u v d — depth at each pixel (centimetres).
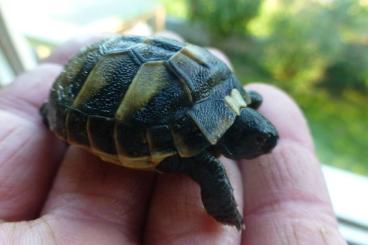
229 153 7
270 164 7
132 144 6
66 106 7
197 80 6
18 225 6
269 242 6
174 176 7
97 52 7
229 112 7
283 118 8
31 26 12
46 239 6
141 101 6
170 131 6
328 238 6
